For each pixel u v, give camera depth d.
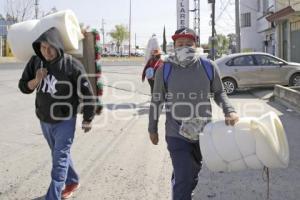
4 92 18.83
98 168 6.86
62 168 4.86
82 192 5.75
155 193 5.67
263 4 42.25
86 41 5.76
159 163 7.10
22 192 5.78
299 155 7.48
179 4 27.88
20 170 6.77
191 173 4.26
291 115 12.04
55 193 4.78
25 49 5.40
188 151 4.28
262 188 5.83
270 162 3.97
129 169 6.78
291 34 30.67
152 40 10.73
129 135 9.45
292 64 18.78
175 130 4.30
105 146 8.38
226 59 18.72
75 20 5.39
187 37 4.32
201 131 4.22
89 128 5.13
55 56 4.83
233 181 6.12
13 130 10.12
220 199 5.45
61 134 4.89
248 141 3.99
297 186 5.89
